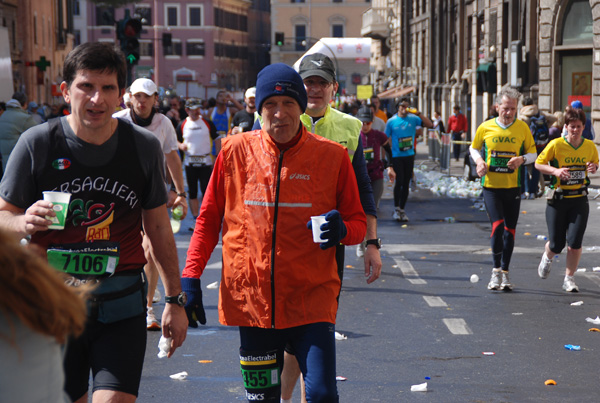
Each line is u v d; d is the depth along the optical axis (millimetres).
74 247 4727
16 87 69625
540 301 10852
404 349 8625
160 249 5008
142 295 4848
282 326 5043
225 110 22172
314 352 4969
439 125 39688
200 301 5066
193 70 134000
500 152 11195
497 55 38812
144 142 4832
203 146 17578
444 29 52250
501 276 11547
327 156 5164
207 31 133625
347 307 10523
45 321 2688
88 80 4609
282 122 5055
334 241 4914
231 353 8461
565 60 31422
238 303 5121
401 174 18531
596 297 11094
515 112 11195
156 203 4969
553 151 11094
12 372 2703
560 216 11336
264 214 5070
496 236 11383
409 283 11992
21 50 72688
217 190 5215
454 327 9516
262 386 5141
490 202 11406
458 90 46844
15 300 2639
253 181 5113
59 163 4688
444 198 23641
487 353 8445
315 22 137125
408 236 16422
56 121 4738
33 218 4418
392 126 18500
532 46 34750
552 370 7922
